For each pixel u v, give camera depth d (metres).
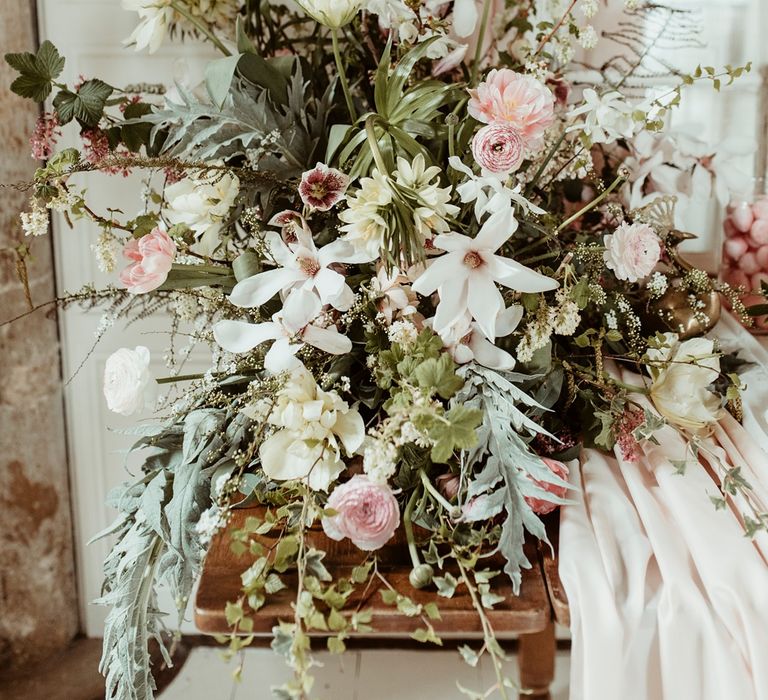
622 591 0.91
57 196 1.07
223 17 1.35
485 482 0.97
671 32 1.48
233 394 1.14
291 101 1.16
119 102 1.29
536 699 1.44
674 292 1.24
